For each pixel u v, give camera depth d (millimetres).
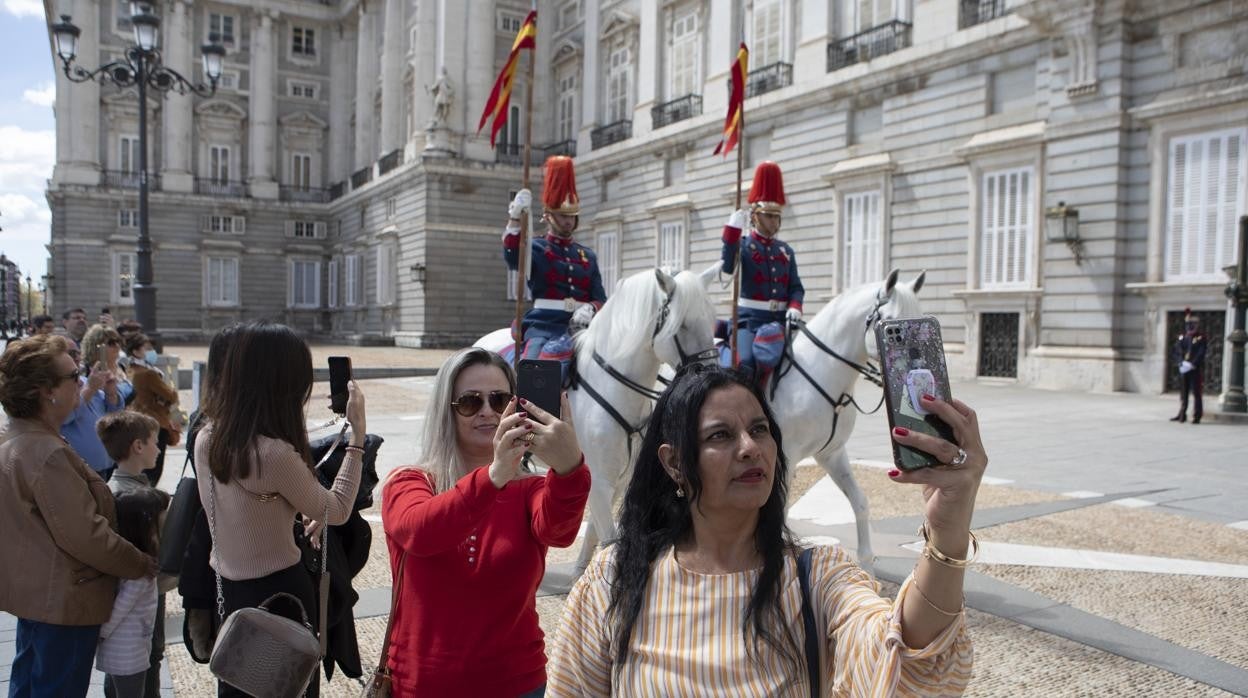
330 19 53406
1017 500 9102
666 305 5742
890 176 24766
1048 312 20906
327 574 3467
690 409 2145
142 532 3799
